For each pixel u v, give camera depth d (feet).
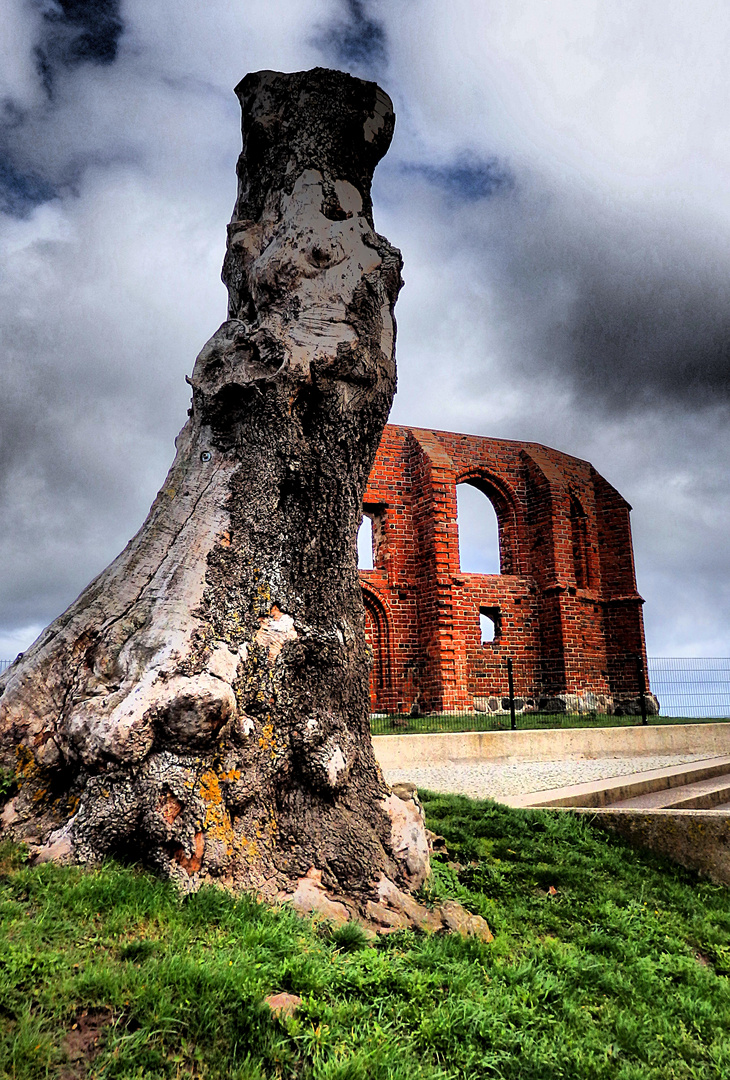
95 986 9.61
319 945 12.84
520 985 13.30
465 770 40.98
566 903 18.90
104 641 15.93
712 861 22.54
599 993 14.20
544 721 64.23
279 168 20.74
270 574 17.57
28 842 14.15
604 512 85.51
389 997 11.34
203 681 14.96
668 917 19.08
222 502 17.94
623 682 80.28
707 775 39.47
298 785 16.55
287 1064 9.33
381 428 20.26
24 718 15.67
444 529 72.18
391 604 72.38
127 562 17.44
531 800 27.96
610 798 30.37
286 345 18.49
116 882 12.53
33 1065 8.22
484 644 76.43
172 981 9.99
